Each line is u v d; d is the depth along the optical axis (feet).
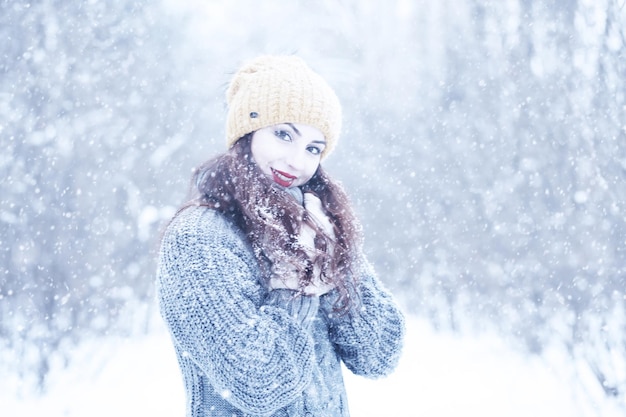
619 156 17.76
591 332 17.19
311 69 5.81
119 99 30.45
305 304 4.97
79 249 24.44
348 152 39.01
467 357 20.81
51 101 24.40
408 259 32.19
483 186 24.82
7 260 21.75
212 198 5.15
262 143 5.44
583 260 18.37
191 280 4.65
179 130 35.94
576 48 19.10
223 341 4.49
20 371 18.65
